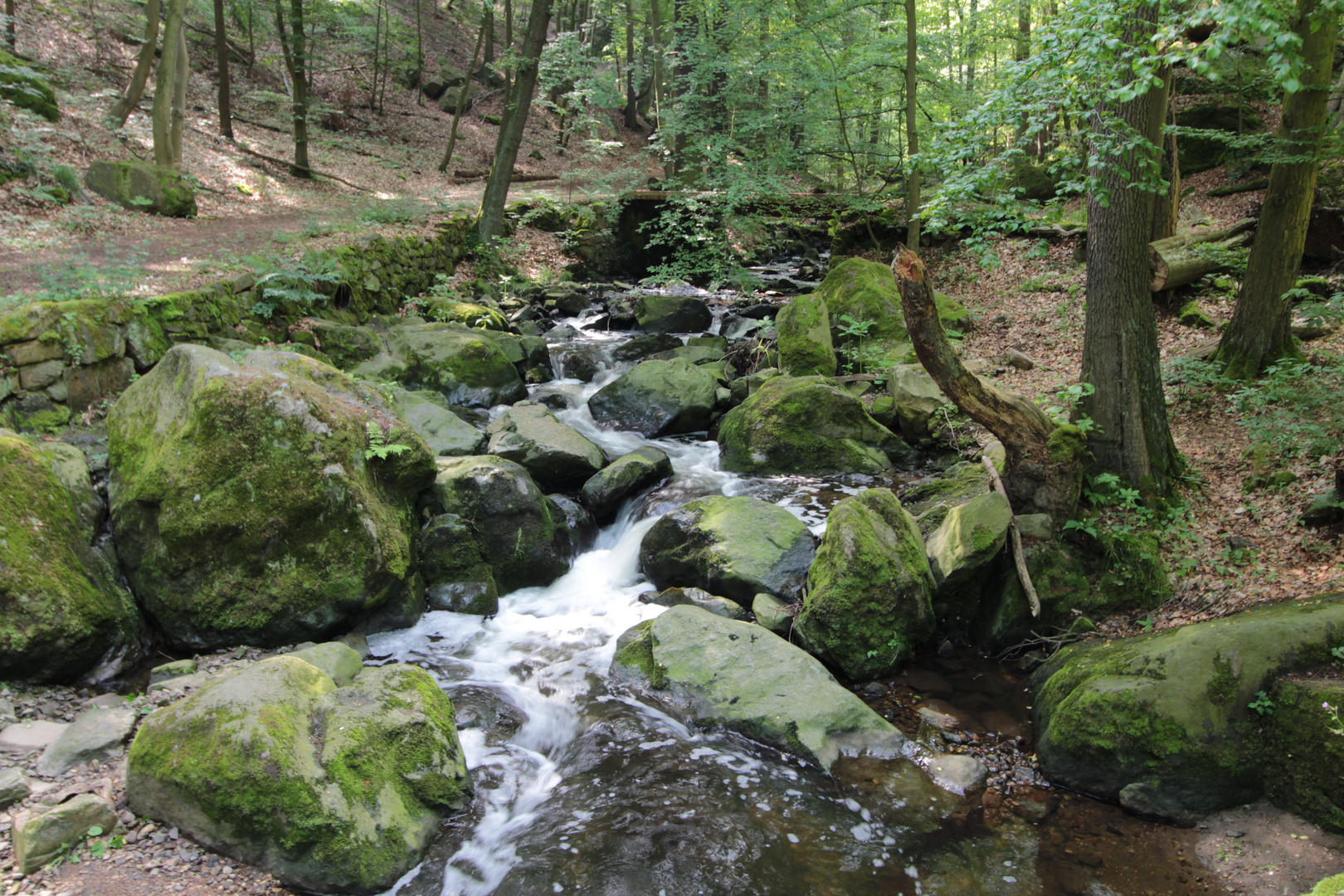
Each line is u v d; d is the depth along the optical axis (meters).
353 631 5.87
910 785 4.54
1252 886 3.72
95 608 4.94
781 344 11.52
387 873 3.71
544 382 11.80
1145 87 4.12
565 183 23.41
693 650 5.43
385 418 6.44
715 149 13.91
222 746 3.64
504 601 6.73
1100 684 4.59
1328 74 7.77
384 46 27.50
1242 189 15.30
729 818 4.25
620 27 27.61
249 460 5.40
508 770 4.65
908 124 13.48
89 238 10.91
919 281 5.56
